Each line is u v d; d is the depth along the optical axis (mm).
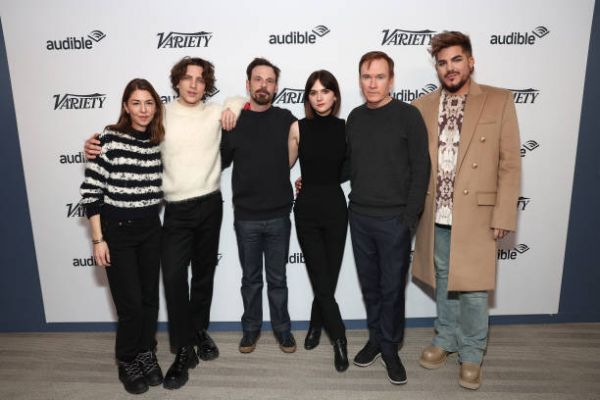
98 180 1820
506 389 2002
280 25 2275
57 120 2385
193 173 1975
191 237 2094
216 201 2102
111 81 2332
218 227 2156
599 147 2432
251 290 2229
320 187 2021
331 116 1982
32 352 2400
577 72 2336
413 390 2000
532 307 2611
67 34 2287
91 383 2094
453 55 1819
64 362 2293
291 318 2602
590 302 2613
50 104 2365
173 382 2020
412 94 2344
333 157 1974
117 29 2281
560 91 2355
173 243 2049
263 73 1945
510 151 1843
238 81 2328
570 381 2059
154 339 2207
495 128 1855
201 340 2316
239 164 2055
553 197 2477
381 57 1826
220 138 2078
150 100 1807
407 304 2588
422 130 1838
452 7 2262
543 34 2293
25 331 2643
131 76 2324
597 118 2396
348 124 1983
